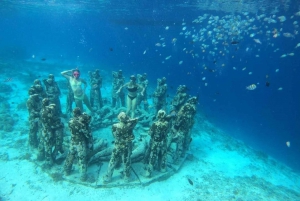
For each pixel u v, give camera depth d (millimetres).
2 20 65625
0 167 8664
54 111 7887
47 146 8070
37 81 10047
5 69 24422
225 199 8297
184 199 8055
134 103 10773
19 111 13898
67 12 40344
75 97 10461
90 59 48531
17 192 7566
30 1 29594
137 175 8508
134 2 25516
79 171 8461
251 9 24406
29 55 40906
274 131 19562
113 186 8023
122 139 7266
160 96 12406
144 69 41688
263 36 51188
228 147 12836
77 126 7008
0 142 10391
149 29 58875
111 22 52844
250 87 11016
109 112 12586
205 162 10711
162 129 7609
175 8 27266
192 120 9508
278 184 10344
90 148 7617
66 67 31734
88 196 7613
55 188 7820
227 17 30406
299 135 19453
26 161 9094
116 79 14203
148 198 7852
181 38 86250
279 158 15086
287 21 31047
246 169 10922
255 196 8711
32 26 98000
